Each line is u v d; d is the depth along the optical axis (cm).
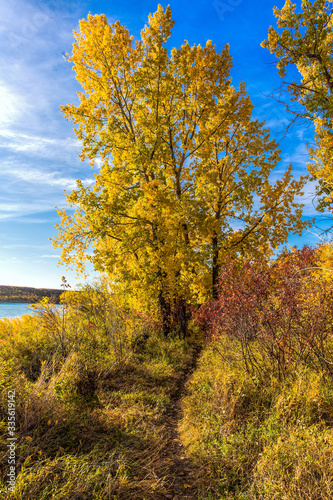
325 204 772
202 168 1150
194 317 1170
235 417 368
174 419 439
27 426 307
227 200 1230
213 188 1220
